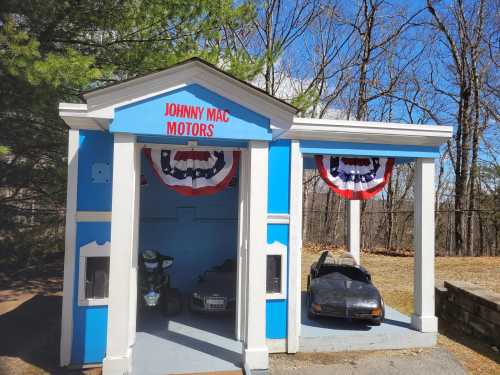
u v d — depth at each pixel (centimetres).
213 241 899
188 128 525
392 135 685
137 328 668
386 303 974
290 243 641
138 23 925
